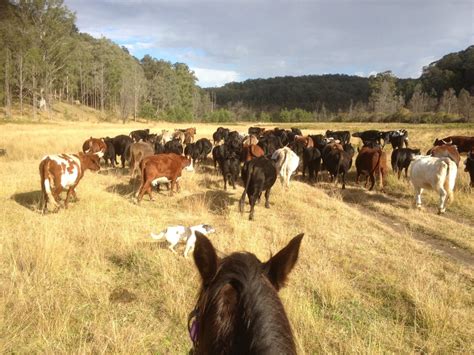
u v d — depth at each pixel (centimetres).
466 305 604
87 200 1115
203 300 149
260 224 995
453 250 873
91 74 9150
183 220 1009
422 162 1183
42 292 563
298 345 431
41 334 459
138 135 2408
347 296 612
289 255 162
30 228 820
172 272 649
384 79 14038
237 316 130
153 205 1158
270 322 125
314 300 591
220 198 1259
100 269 670
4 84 6125
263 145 1984
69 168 1008
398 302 601
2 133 2916
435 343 490
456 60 13175
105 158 1883
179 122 10000
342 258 771
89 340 462
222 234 850
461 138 2303
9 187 1195
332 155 1527
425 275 692
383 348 469
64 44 6588
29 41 6078
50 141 2372
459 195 1299
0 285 573
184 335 485
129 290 599
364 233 949
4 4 6044
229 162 1373
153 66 12588
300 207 1156
